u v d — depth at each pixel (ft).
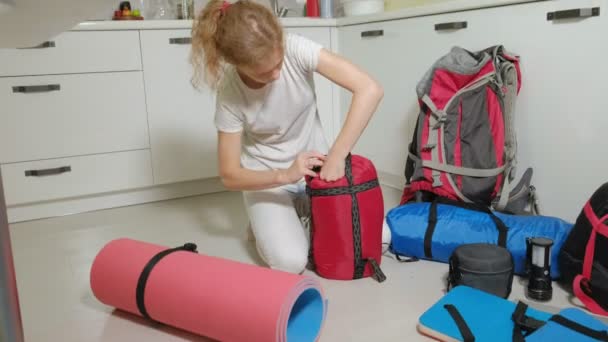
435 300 4.39
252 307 3.55
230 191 8.36
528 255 4.40
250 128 4.92
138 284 4.09
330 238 4.70
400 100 7.41
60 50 6.83
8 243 2.52
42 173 7.03
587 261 4.08
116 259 4.30
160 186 7.96
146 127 7.50
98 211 7.54
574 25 5.17
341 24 8.37
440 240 5.01
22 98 6.77
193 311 3.80
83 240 6.31
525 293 4.45
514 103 5.66
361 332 3.94
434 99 5.92
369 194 4.68
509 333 3.64
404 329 3.96
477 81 5.73
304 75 4.70
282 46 4.05
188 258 4.11
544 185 5.80
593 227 4.07
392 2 8.63
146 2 8.49
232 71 4.57
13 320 2.56
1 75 6.63
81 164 7.25
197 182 8.21
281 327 3.48
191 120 7.73
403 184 7.66
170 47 7.41
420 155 5.89
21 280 5.18
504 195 5.60
